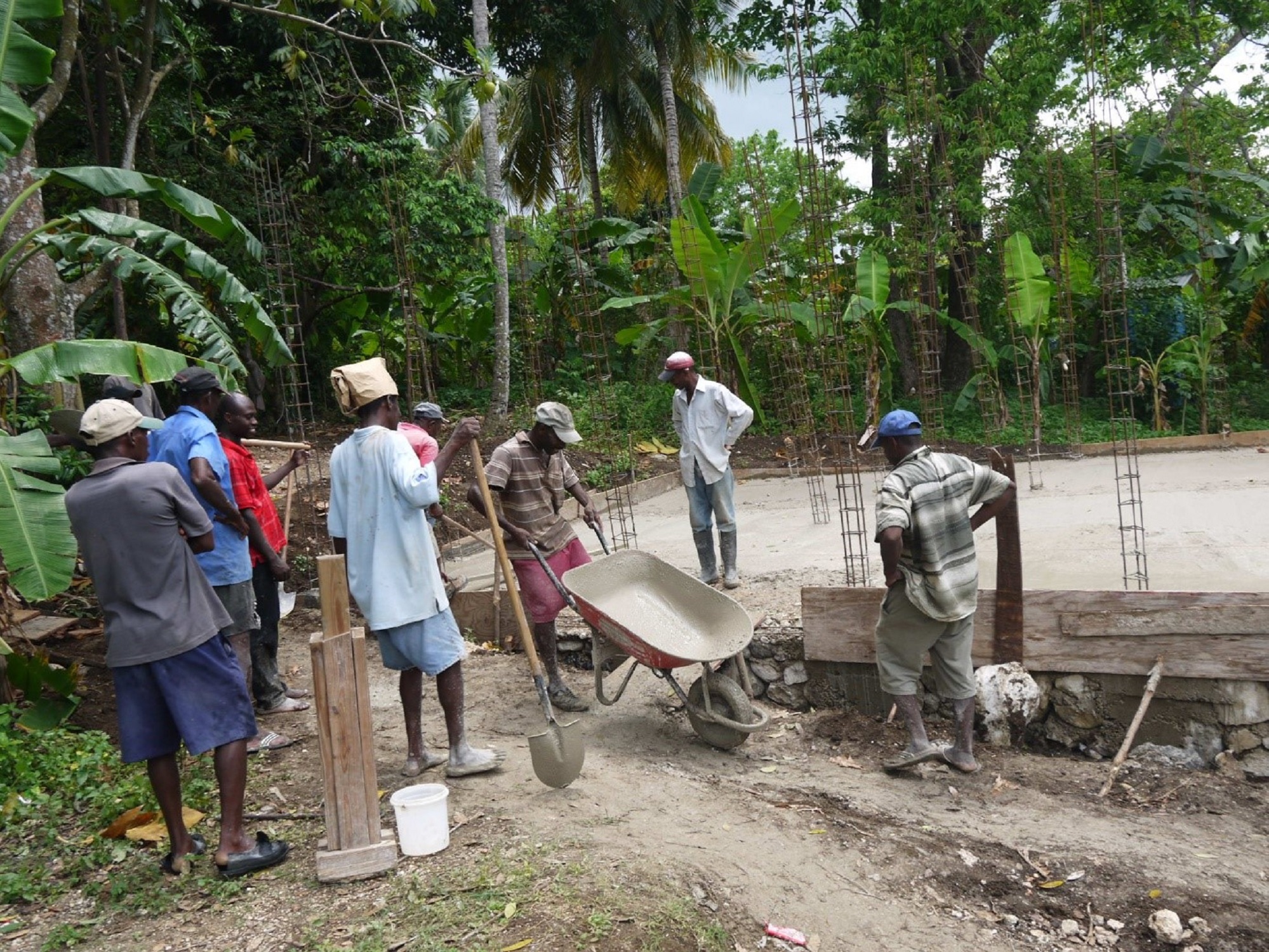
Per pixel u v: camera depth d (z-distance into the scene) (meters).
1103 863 4.02
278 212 13.25
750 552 8.33
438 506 4.67
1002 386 17.58
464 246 15.05
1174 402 15.26
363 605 4.33
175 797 3.65
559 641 6.75
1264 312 15.73
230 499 4.87
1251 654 4.92
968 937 3.53
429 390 12.61
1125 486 9.77
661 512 11.05
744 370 15.24
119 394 4.09
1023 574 6.45
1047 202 15.76
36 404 6.94
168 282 6.25
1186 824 4.43
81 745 4.88
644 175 25.25
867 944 3.42
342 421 16.73
